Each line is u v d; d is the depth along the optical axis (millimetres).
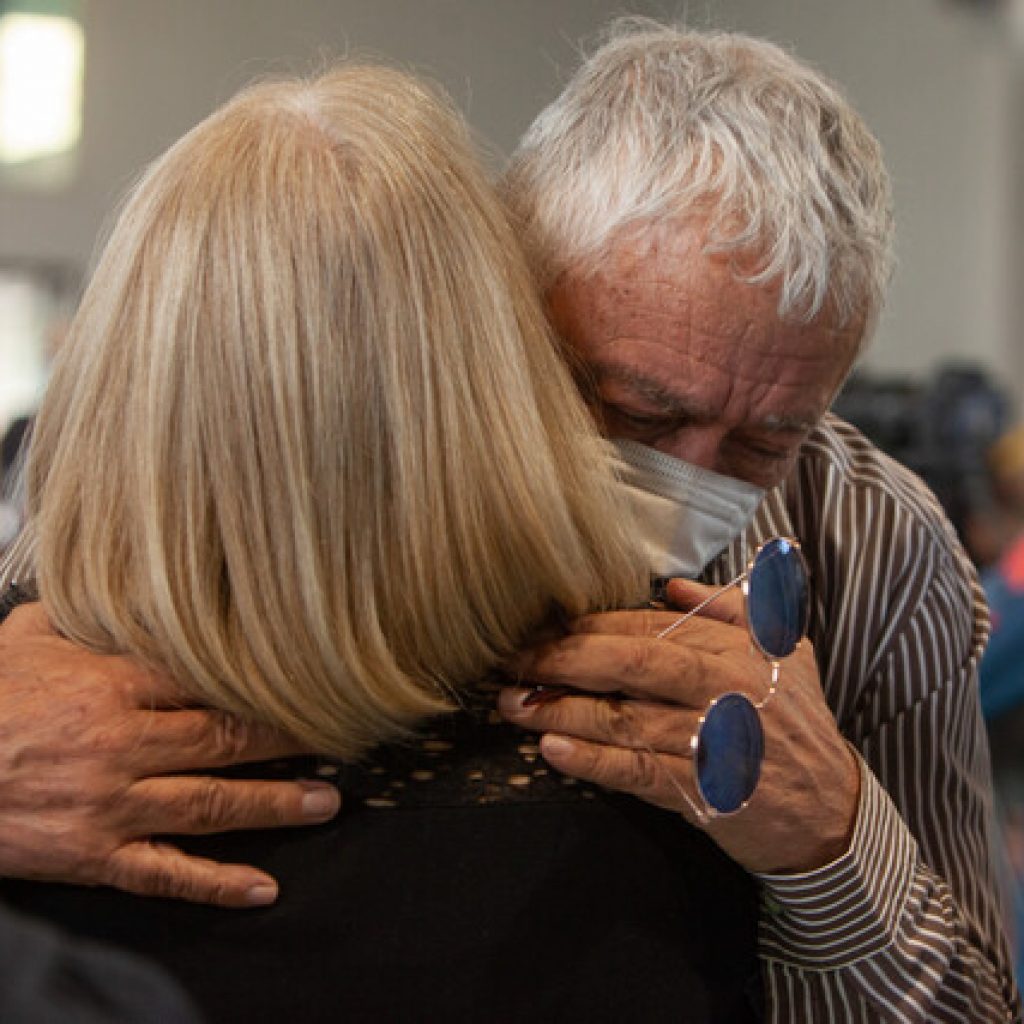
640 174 1355
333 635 1160
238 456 1148
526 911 1215
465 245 1216
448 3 6402
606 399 1381
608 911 1239
